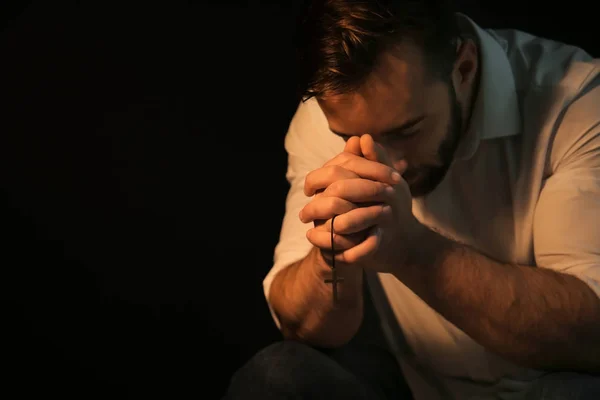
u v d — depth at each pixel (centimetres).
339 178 99
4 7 221
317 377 102
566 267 105
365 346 138
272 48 225
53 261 218
